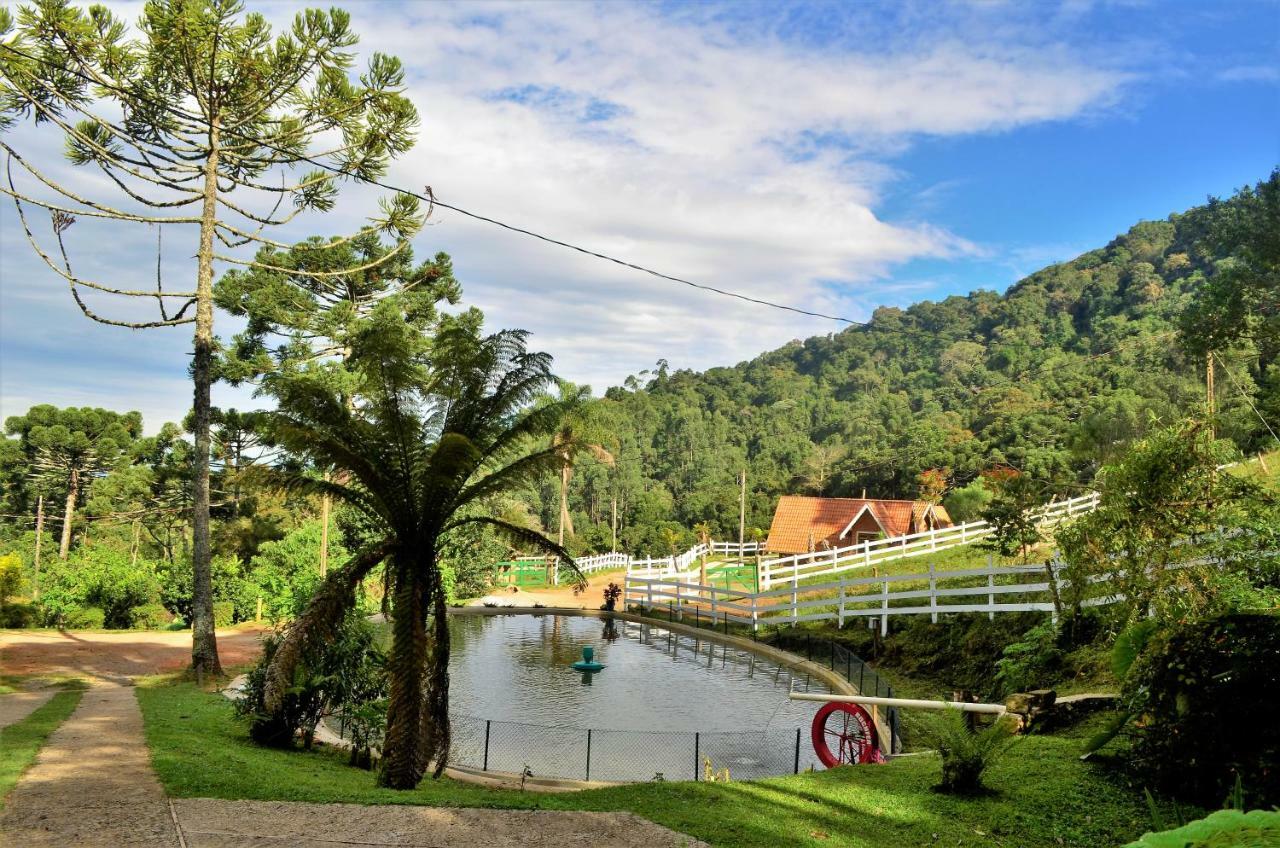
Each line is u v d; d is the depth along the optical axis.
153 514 45.28
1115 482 11.41
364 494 10.86
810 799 8.57
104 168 16.50
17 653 18.42
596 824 7.67
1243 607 9.13
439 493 10.34
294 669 9.94
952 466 58.84
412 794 8.82
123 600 27.45
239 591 27.56
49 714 11.69
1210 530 10.95
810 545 39.38
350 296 34.09
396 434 10.39
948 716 10.02
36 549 55.09
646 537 68.56
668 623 28.06
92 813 7.20
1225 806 7.11
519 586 39.75
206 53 15.52
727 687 18.72
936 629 19.02
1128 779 8.30
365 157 18.56
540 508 85.31
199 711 12.76
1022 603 17.23
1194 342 22.03
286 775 9.34
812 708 16.66
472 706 16.66
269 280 30.48
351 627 11.95
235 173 18.44
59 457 54.41
